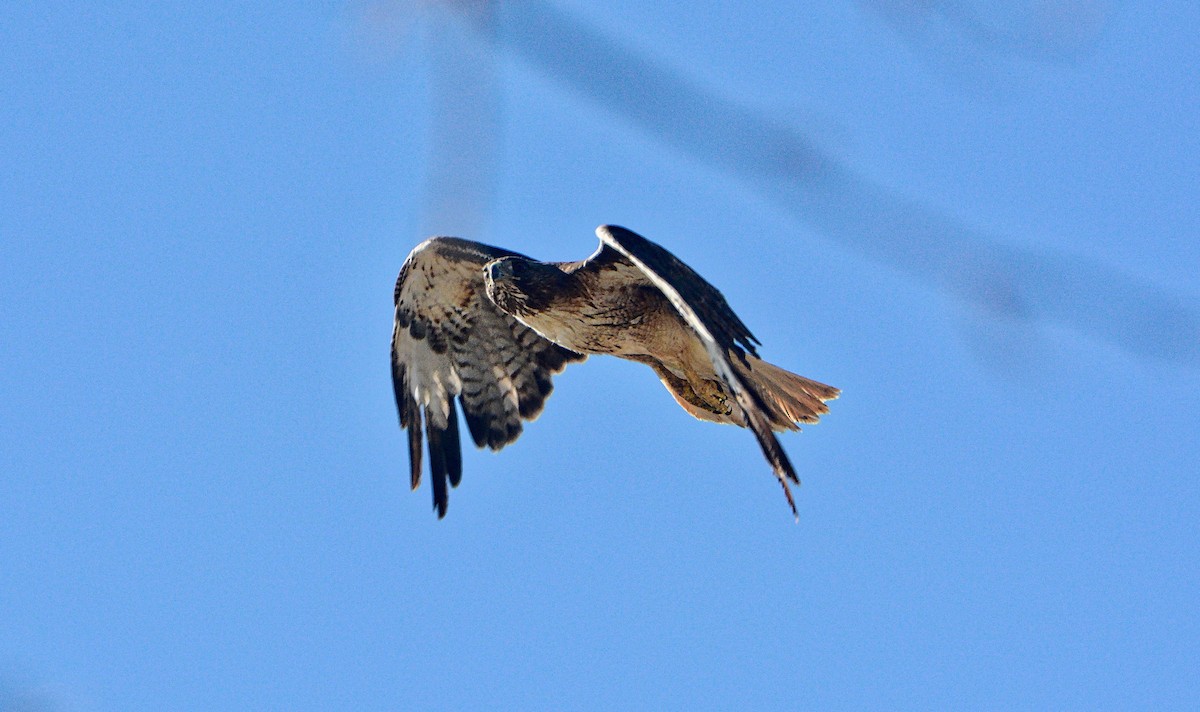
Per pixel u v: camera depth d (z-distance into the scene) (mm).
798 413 18062
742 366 16594
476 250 18578
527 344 19484
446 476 19312
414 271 18828
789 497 14188
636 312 18234
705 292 16734
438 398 19484
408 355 19391
